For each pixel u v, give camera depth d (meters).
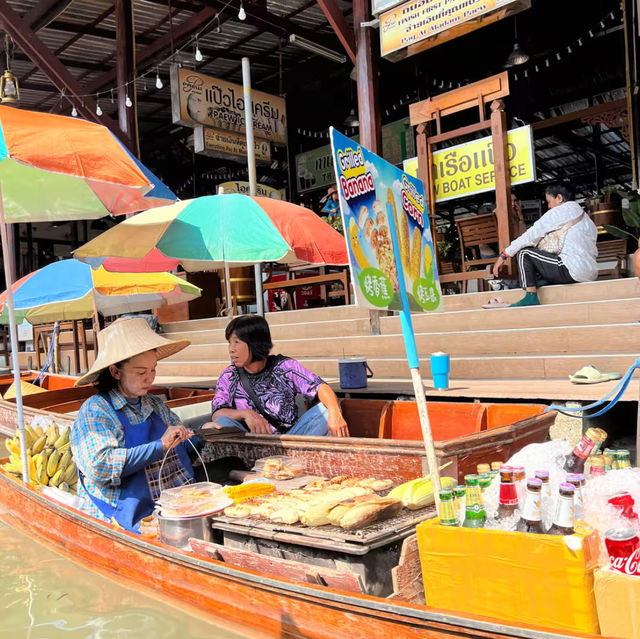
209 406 5.86
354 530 2.72
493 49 14.00
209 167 21.17
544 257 6.75
